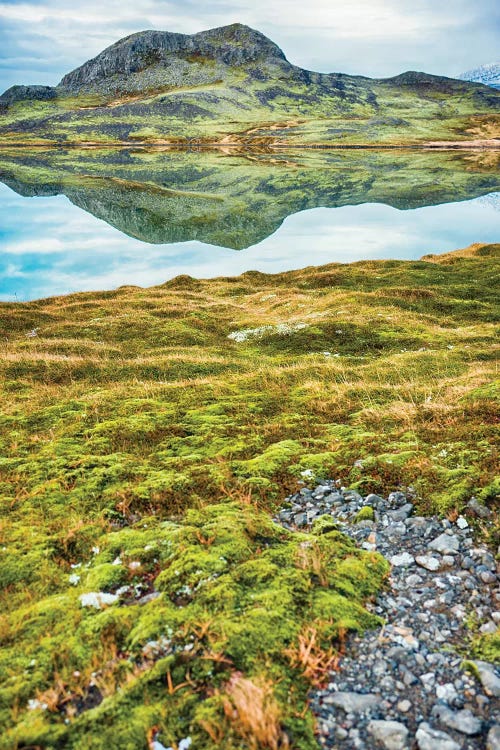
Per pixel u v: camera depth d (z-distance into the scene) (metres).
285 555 7.58
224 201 126.19
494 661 5.73
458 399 14.98
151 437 13.43
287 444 12.49
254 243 90.88
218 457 11.93
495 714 5.08
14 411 16.17
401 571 7.67
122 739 4.67
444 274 53.84
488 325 36.22
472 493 9.31
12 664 5.63
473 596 6.94
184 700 5.05
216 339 35.53
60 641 5.95
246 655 5.61
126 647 5.90
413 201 123.12
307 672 5.46
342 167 180.75
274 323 38.41
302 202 125.56
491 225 96.19
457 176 156.88
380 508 9.53
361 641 6.12
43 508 9.58
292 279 58.81
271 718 4.74
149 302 46.09
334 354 30.62
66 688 5.37
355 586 7.04
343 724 4.99
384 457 11.30
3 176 161.12
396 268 57.69
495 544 8.04
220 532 8.16
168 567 7.41
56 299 50.91
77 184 147.62
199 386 18.33
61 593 7.02
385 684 5.49
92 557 7.96
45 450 12.51
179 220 107.56
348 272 56.12
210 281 61.66
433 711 5.12
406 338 32.50
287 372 21.59
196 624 6.09
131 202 123.19
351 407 15.74
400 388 17.61
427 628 6.39
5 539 8.38
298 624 6.10
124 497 9.84
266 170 175.00
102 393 17.77
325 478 10.88
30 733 4.72
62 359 24.78
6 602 6.84
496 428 11.89
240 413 15.31
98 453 12.45
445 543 8.16
